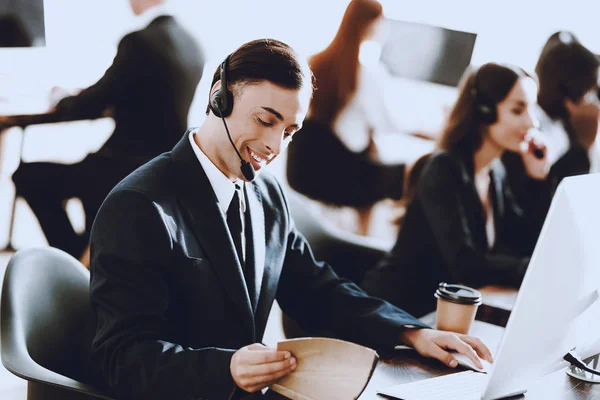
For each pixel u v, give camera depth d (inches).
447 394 50.6
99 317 52.1
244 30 134.2
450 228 104.6
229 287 55.7
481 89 109.9
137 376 48.7
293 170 130.6
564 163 125.0
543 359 50.0
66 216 121.4
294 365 45.7
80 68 126.0
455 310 61.1
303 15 135.4
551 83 124.9
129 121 120.6
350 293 64.2
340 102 127.6
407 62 130.0
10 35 122.6
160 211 53.7
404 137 131.3
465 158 110.8
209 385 46.9
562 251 45.4
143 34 118.2
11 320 52.7
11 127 121.7
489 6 127.2
